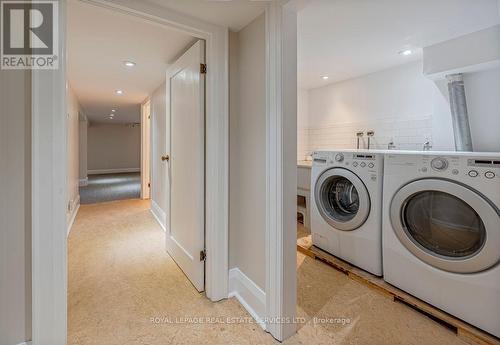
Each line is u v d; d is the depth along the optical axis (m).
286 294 1.36
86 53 2.19
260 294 1.53
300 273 2.09
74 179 3.72
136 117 7.23
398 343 1.34
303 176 3.08
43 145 1.06
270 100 1.35
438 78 2.32
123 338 1.37
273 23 1.31
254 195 1.58
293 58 1.31
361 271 2.00
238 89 1.72
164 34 1.84
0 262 1.06
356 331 1.42
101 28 1.75
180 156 2.10
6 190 1.05
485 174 1.30
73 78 2.95
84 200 4.84
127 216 3.74
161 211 3.39
